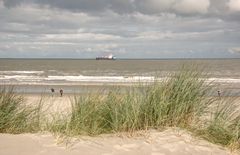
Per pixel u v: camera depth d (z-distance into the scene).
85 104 5.67
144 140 5.02
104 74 46.56
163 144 4.90
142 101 5.62
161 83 5.87
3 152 4.30
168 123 5.56
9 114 5.52
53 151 4.41
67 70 60.91
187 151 4.73
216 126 5.38
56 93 22.20
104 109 5.61
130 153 4.53
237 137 5.23
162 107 5.54
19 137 4.96
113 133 5.31
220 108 5.82
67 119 5.59
